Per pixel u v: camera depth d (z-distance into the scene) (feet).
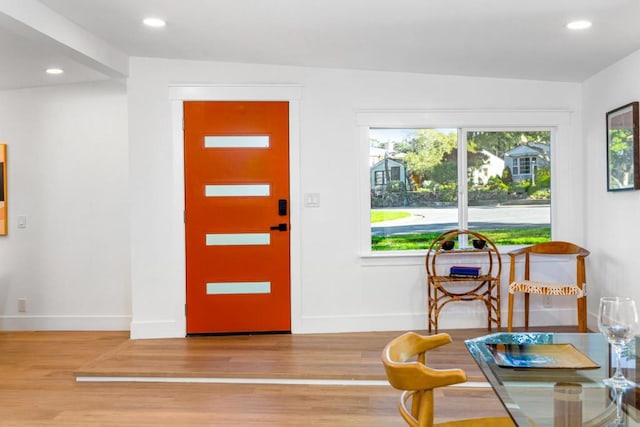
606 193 14.79
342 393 11.66
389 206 16.44
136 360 13.38
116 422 10.21
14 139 17.44
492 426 6.29
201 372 12.43
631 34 11.86
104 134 17.34
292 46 13.62
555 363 6.50
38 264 17.52
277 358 13.44
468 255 16.33
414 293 16.25
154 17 11.59
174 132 15.61
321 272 16.06
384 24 11.64
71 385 12.28
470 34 12.13
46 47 12.55
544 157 16.67
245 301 15.92
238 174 15.80
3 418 10.43
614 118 14.12
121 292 17.46
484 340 7.56
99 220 17.42
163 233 15.70
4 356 14.60
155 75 15.55
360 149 16.03
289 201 15.94
